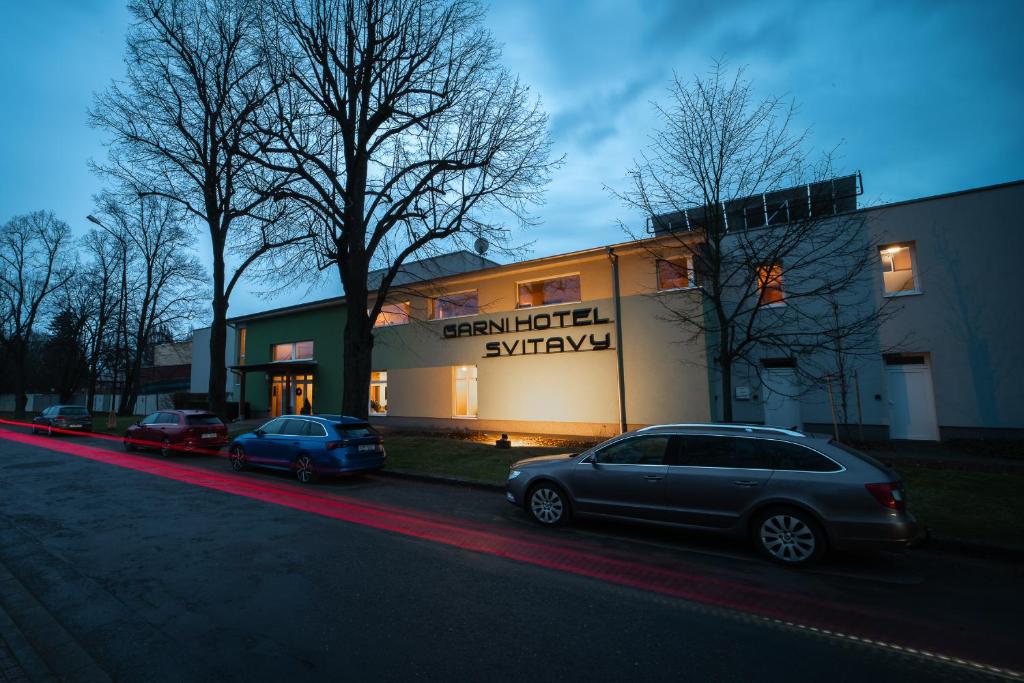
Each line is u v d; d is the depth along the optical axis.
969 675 3.22
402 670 3.19
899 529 4.89
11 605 4.20
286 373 23.88
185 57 17.41
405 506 8.02
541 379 17.08
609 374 15.86
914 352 12.76
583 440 15.10
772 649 3.53
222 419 16.19
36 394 47.44
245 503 8.14
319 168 14.66
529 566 5.22
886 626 3.93
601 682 3.07
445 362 19.44
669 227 11.98
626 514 6.21
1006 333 11.96
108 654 3.40
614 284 15.83
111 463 12.87
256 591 4.51
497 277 18.31
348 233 13.67
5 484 9.84
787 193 10.71
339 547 5.82
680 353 14.76
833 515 5.12
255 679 3.09
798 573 5.09
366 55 13.77
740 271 13.10
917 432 12.81
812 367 13.52
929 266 12.72
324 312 23.31
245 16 15.64
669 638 3.68
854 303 13.19
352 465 9.84
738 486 5.58
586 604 4.28
